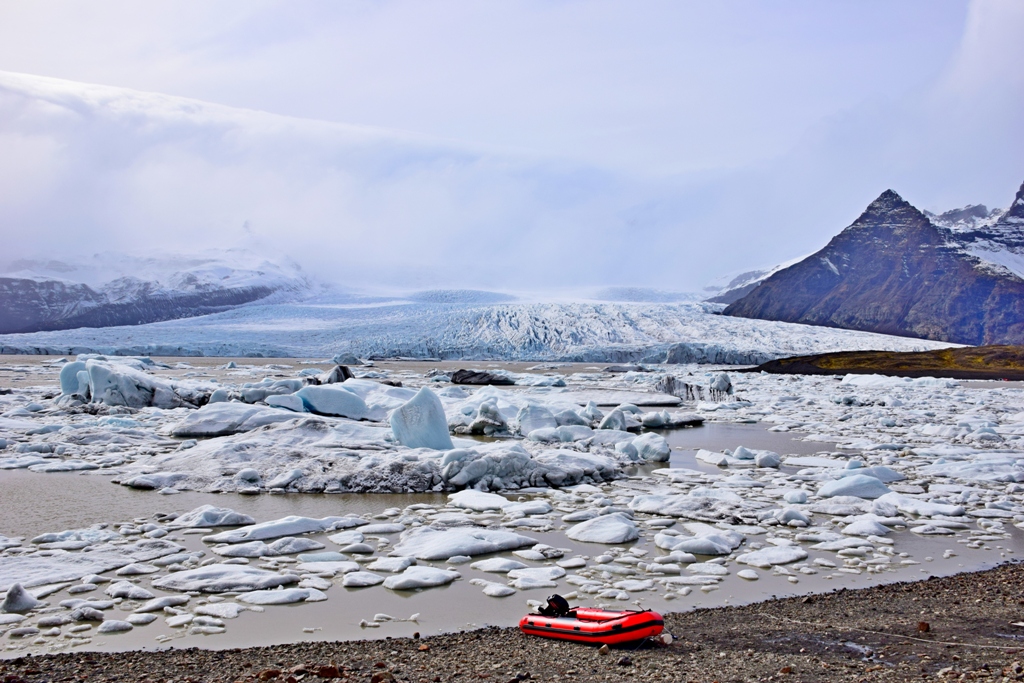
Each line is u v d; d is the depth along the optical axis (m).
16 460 15.13
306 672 5.22
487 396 25.08
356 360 70.19
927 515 11.45
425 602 7.34
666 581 8.10
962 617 6.69
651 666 5.29
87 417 22.23
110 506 11.52
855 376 49.09
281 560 8.76
